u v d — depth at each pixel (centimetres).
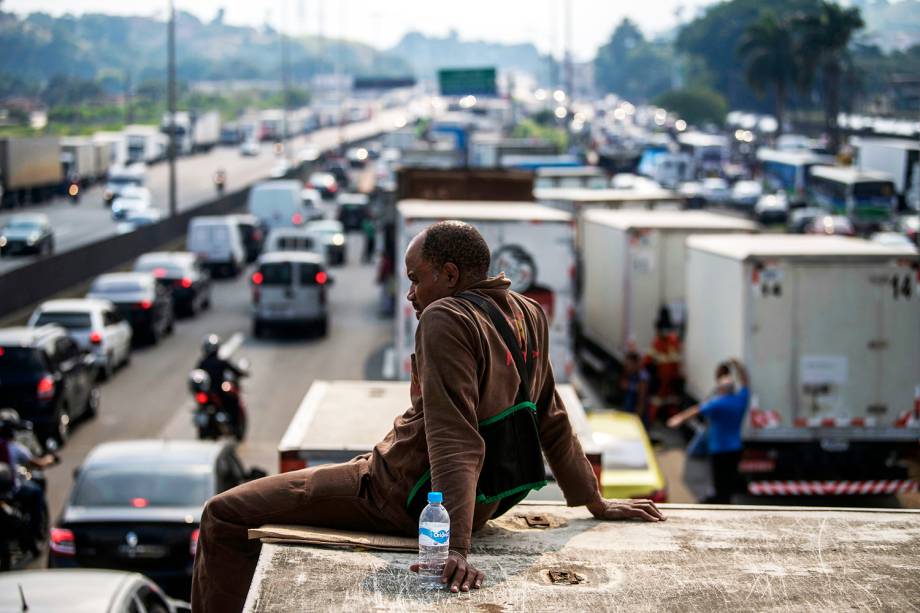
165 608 1020
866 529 470
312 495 460
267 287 4072
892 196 7975
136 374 3359
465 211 2278
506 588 395
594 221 2955
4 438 1678
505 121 18412
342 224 8594
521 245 2178
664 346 2542
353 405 1055
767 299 1930
